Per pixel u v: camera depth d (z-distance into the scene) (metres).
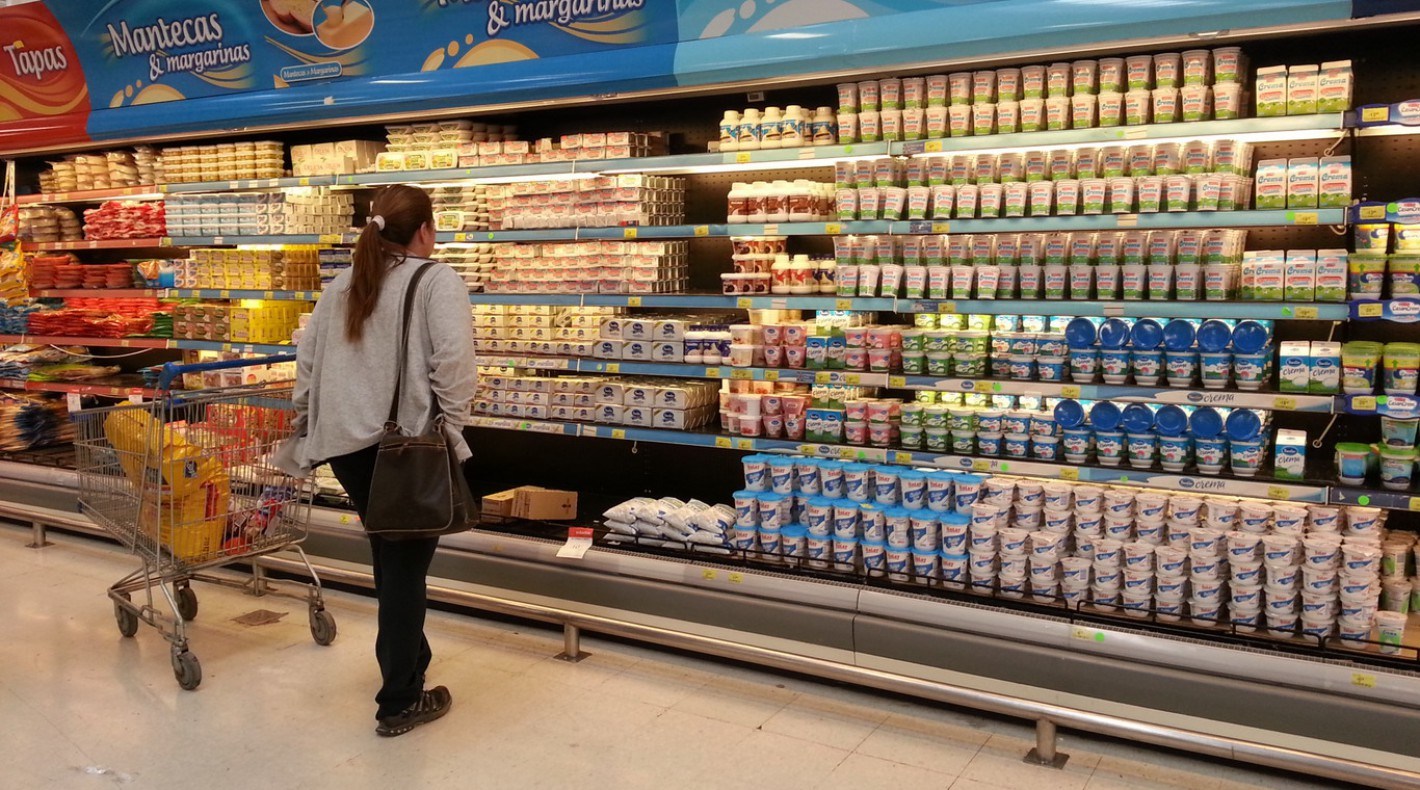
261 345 5.38
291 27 4.85
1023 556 3.49
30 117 5.93
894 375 3.80
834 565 3.79
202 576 4.46
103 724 3.44
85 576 5.02
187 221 5.66
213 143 6.01
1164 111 3.30
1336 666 2.88
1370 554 2.99
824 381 3.92
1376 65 3.42
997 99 3.55
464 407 3.21
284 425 3.98
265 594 4.70
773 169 4.54
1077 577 3.38
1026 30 3.19
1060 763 3.14
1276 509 3.19
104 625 4.35
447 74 4.43
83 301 6.58
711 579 3.79
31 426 6.12
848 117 3.79
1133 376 3.51
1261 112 3.14
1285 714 2.91
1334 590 3.07
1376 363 3.12
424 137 4.89
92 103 5.69
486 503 4.54
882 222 3.73
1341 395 3.09
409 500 3.04
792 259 4.09
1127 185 3.36
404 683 3.31
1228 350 3.32
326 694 3.66
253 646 4.10
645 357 4.42
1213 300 3.30
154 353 6.76
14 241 6.50
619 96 4.12
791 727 3.38
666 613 3.84
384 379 3.18
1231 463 3.30
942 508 3.68
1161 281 3.37
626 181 4.33
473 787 3.03
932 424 3.79
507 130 5.06
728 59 3.74
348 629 4.28
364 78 4.69
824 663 3.46
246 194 5.42
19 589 4.82
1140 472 3.36
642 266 4.41
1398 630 3.01
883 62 3.48
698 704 3.56
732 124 4.05
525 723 3.42
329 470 5.05
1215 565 3.19
